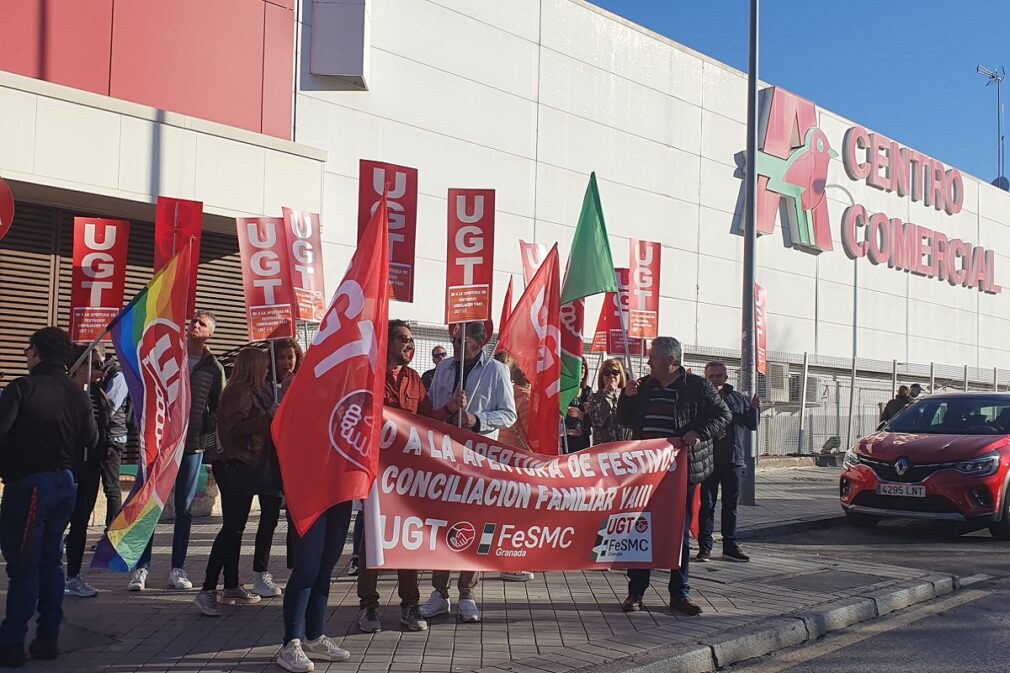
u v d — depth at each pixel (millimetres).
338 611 6566
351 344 5238
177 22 12586
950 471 11016
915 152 28516
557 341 7578
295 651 5090
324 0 14148
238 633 5871
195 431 7074
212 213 12367
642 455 6633
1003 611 7395
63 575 5348
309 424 5145
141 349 6547
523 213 17203
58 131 10914
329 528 5352
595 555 6473
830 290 24828
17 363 11695
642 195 19594
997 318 32969
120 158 11461
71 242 12258
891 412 17734
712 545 9039
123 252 8305
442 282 15812
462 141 16219
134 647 5535
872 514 11555
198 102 12797
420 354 15281
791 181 23156
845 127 25781
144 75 12258
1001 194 33500
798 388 21578
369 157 14820
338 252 14383
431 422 6012
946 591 8156
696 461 6840
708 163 21141
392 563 5812
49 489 5133
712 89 21312
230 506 6465
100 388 7180
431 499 5953
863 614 7055
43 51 11375
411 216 9062
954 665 5797
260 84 13484
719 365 9086
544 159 17609
